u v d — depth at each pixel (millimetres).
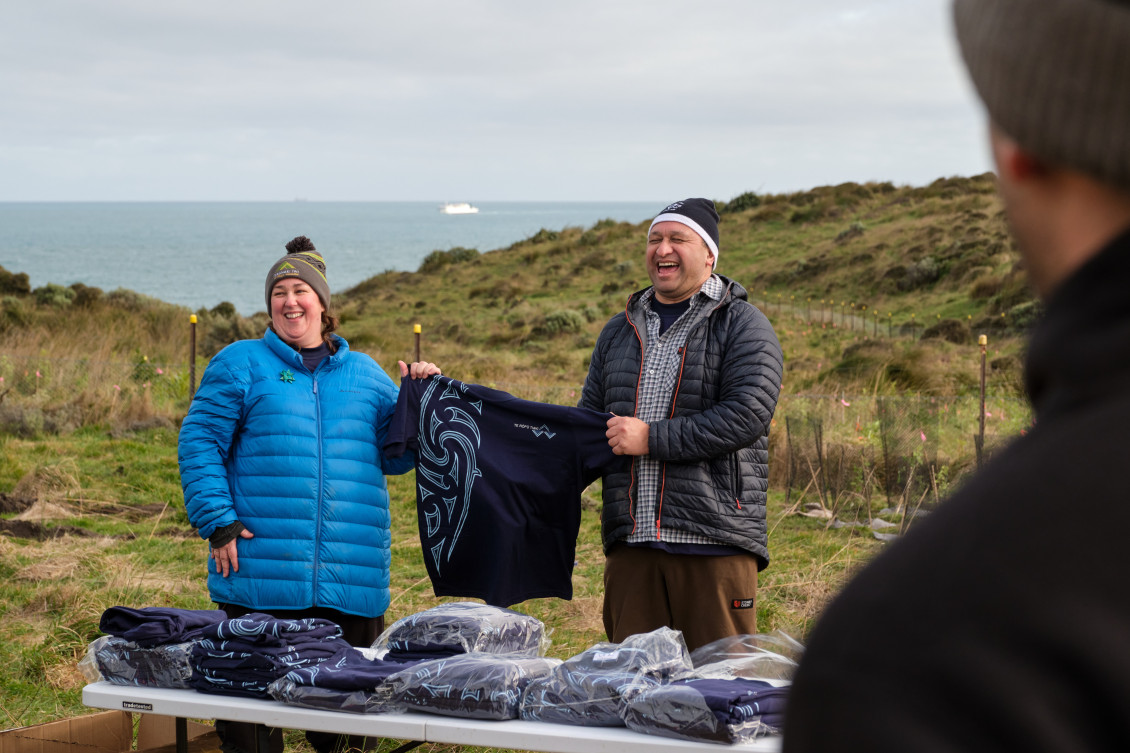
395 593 6039
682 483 3480
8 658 4715
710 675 2816
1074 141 460
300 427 3635
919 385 12180
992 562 451
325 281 3838
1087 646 421
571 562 3781
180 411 11992
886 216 32031
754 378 3428
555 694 2648
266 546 3572
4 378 12227
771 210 36375
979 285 21594
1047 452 474
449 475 3803
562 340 21688
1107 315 474
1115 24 447
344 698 2711
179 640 3000
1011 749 426
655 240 3658
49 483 8469
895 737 444
